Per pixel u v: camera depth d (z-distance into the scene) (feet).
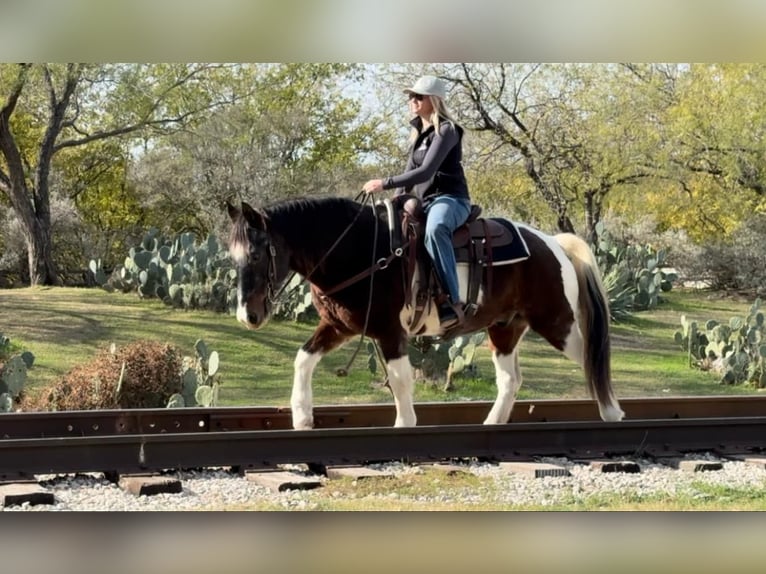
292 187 83.56
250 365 49.98
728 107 86.99
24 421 26.66
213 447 24.30
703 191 91.71
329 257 25.81
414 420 26.68
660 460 27.53
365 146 88.43
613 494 23.40
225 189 84.69
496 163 89.35
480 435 26.91
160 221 89.92
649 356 57.47
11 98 78.28
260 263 24.68
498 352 29.55
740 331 53.57
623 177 89.76
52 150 82.94
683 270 88.22
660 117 90.68
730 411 34.60
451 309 26.86
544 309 28.73
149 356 38.45
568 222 90.38
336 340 27.09
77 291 67.62
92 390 37.35
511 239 27.84
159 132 87.20
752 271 85.10
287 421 29.19
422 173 25.73
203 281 61.67
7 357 49.06
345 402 43.27
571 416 32.81
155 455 23.72
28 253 81.61
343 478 23.75
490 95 86.84
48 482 22.82
